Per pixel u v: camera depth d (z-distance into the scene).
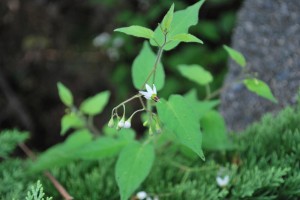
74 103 1.41
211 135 0.58
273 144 0.57
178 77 1.16
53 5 1.55
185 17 0.51
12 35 1.51
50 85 1.45
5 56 1.48
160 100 0.51
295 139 0.56
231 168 0.56
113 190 0.57
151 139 0.55
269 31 0.67
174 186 0.57
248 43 0.69
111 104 1.35
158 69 0.54
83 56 1.49
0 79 1.37
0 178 0.58
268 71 0.67
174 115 0.50
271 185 0.52
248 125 0.65
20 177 0.59
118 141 0.58
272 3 0.68
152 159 0.54
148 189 0.57
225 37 1.18
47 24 1.54
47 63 1.48
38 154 0.72
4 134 0.65
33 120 1.38
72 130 1.35
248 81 0.57
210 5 1.20
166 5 1.21
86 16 1.57
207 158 0.60
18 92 1.43
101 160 0.61
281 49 0.66
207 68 1.15
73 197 0.57
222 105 0.71
